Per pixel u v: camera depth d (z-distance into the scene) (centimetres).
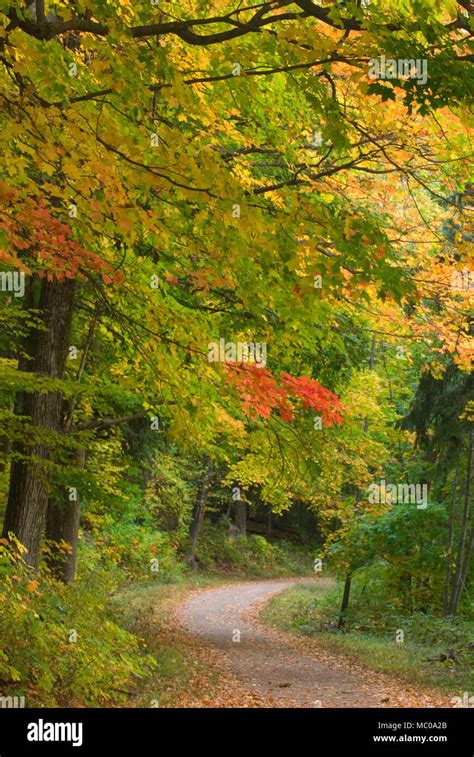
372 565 2064
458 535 2053
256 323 912
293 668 1367
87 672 780
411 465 2064
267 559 4247
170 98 498
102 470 1509
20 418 870
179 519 3456
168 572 3070
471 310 1030
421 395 1652
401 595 2098
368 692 1133
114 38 468
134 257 777
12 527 913
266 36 483
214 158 507
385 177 948
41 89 523
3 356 1228
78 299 1098
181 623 1961
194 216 562
